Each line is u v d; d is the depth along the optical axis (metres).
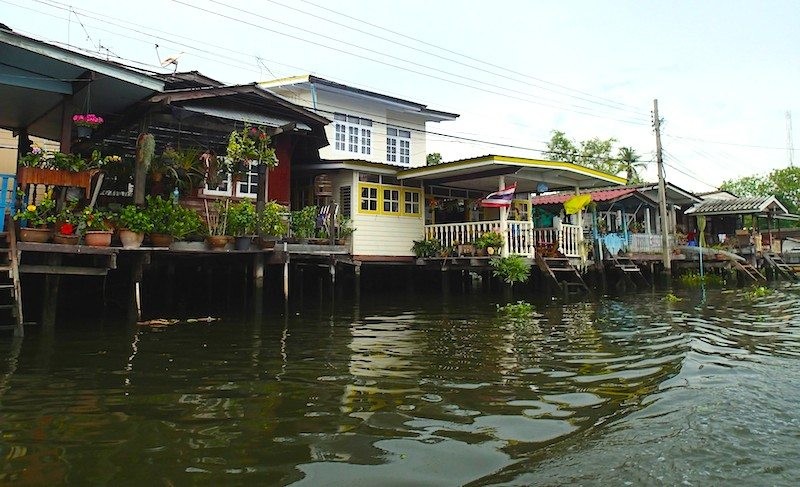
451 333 9.53
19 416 4.75
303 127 13.41
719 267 25.03
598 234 20.81
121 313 11.06
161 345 7.92
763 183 43.00
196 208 12.90
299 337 8.88
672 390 5.83
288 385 5.90
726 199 30.39
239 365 6.80
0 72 8.85
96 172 9.02
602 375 6.49
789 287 21.42
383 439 4.34
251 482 3.55
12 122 12.17
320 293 15.05
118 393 5.49
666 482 3.62
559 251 17.38
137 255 9.66
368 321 10.96
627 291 19.36
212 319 10.66
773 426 4.67
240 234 11.06
